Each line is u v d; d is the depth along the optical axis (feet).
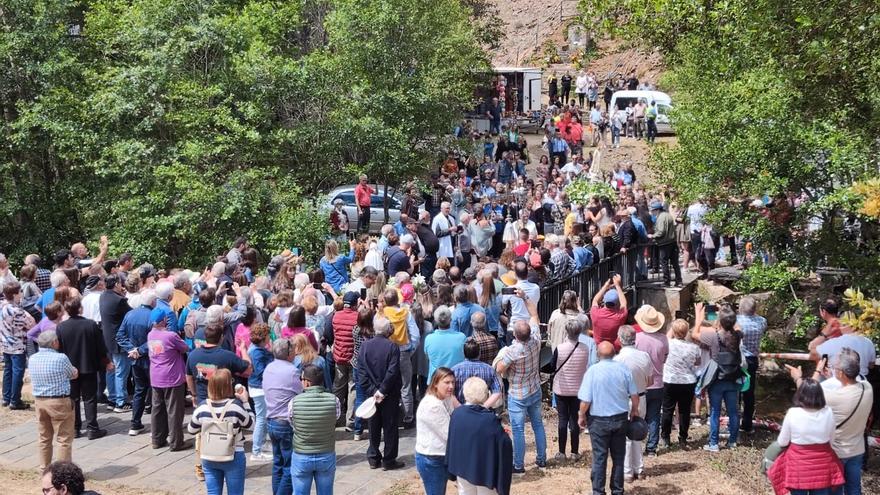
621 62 143.95
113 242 67.36
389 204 75.92
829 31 44.45
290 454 29.19
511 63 156.66
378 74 73.87
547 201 72.49
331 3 80.23
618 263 59.31
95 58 77.10
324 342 38.11
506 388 41.11
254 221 66.69
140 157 67.77
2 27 71.36
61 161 76.79
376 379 32.45
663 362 35.04
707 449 36.29
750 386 38.75
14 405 40.98
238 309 36.65
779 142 45.98
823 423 27.02
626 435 29.58
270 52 75.51
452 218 65.31
